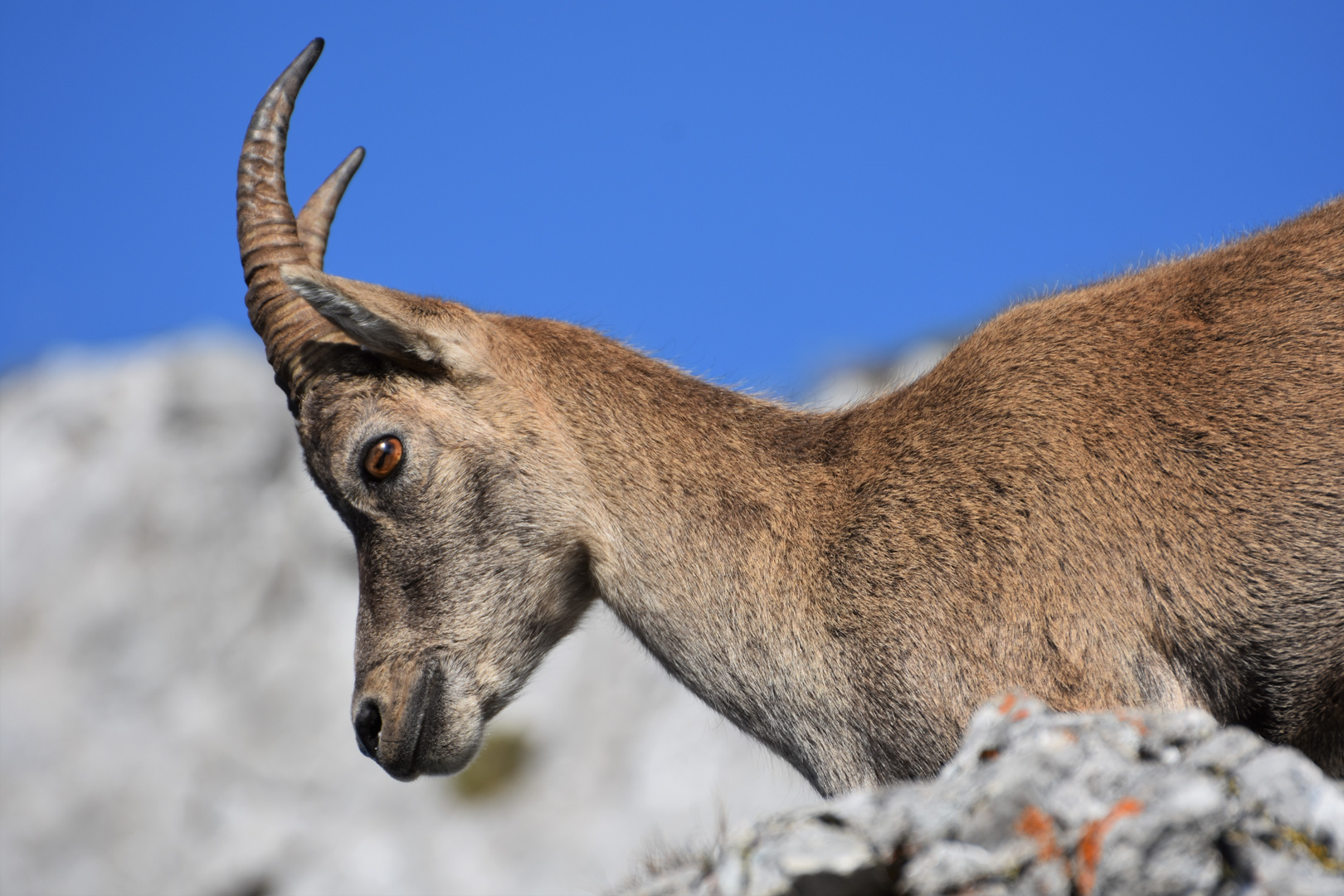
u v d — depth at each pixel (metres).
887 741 19.31
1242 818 12.26
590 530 21.47
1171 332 19.30
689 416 21.61
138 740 75.12
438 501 21.75
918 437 20.09
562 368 22.14
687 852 18.06
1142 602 18.39
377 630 22.19
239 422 87.06
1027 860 12.58
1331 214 19.44
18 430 91.44
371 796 73.19
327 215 25.17
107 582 81.38
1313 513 17.86
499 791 71.88
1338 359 18.20
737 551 20.56
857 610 19.50
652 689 72.25
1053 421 19.27
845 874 12.83
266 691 77.19
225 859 70.94
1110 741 13.38
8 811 71.56
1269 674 18.25
